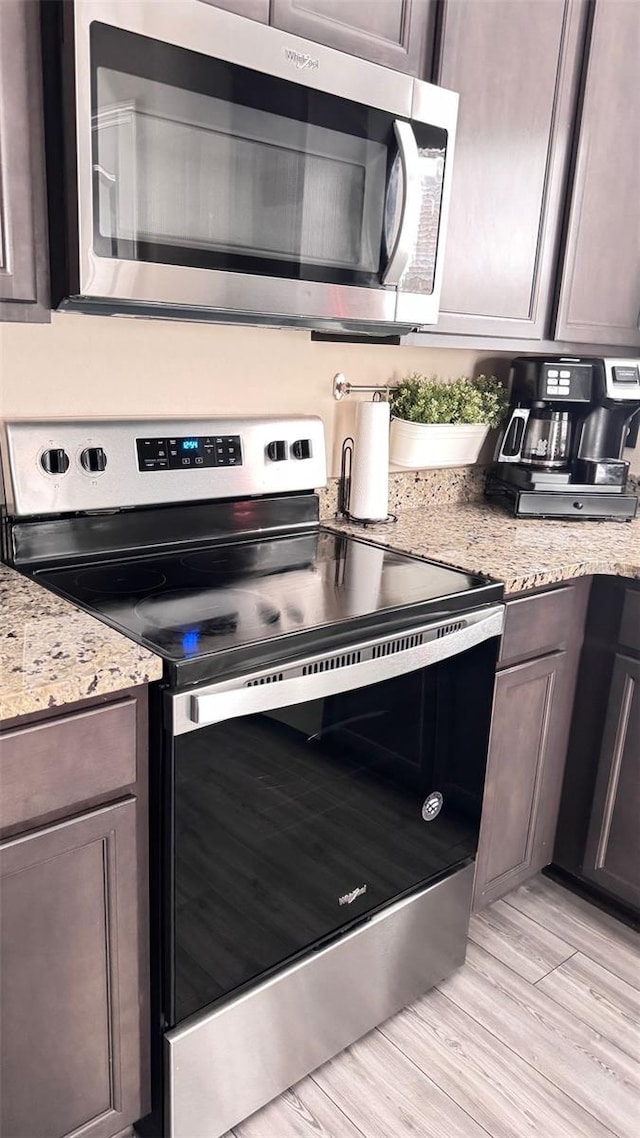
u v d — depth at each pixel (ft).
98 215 3.81
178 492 5.32
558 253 6.25
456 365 7.29
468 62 5.25
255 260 4.40
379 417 6.27
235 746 3.99
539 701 5.98
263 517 5.92
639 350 7.27
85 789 3.62
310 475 6.01
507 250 5.89
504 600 5.40
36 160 3.82
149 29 3.75
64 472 4.84
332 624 4.22
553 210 6.08
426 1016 5.48
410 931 5.30
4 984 3.60
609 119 6.13
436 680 4.96
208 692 3.74
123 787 3.78
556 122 5.87
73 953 3.80
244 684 3.87
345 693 4.45
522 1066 5.12
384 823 4.92
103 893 3.83
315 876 4.61
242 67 4.09
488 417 6.96
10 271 3.86
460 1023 5.43
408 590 4.84
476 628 4.95
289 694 4.02
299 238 4.55
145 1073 4.27
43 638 3.74
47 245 3.97
